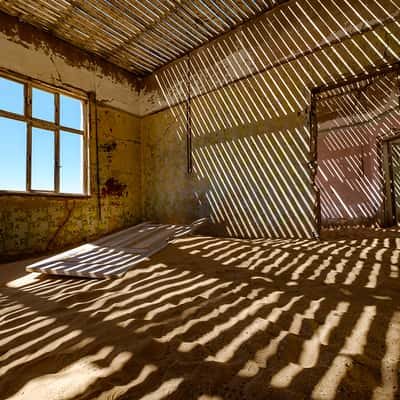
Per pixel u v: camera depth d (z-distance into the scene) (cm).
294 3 502
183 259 353
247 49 568
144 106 777
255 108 556
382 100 728
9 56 516
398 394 103
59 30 581
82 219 620
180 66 693
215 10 538
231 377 119
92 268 329
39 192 543
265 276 269
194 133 661
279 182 518
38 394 113
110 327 178
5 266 438
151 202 748
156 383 117
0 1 491
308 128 484
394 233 535
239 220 573
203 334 160
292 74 505
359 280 239
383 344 138
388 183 733
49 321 198
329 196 998
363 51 428
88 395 111
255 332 159
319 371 119
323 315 175
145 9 531
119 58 697
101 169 670
